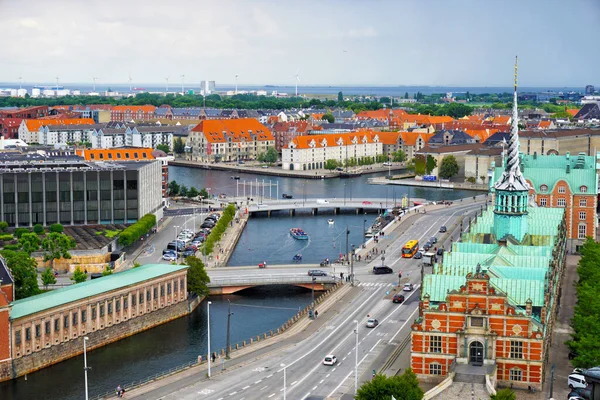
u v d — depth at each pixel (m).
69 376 188.75
